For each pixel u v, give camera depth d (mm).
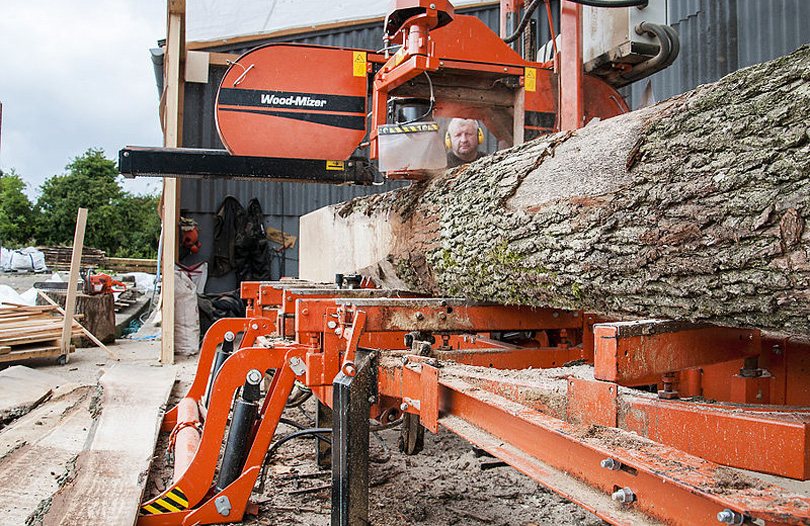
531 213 2219
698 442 1461
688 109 1674
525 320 2885
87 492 2525
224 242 8938
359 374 2070
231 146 3596
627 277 1845
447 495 2830
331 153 3727
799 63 1422
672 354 1693
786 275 1367
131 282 13820
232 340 3627
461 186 2783
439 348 2881
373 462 3266
